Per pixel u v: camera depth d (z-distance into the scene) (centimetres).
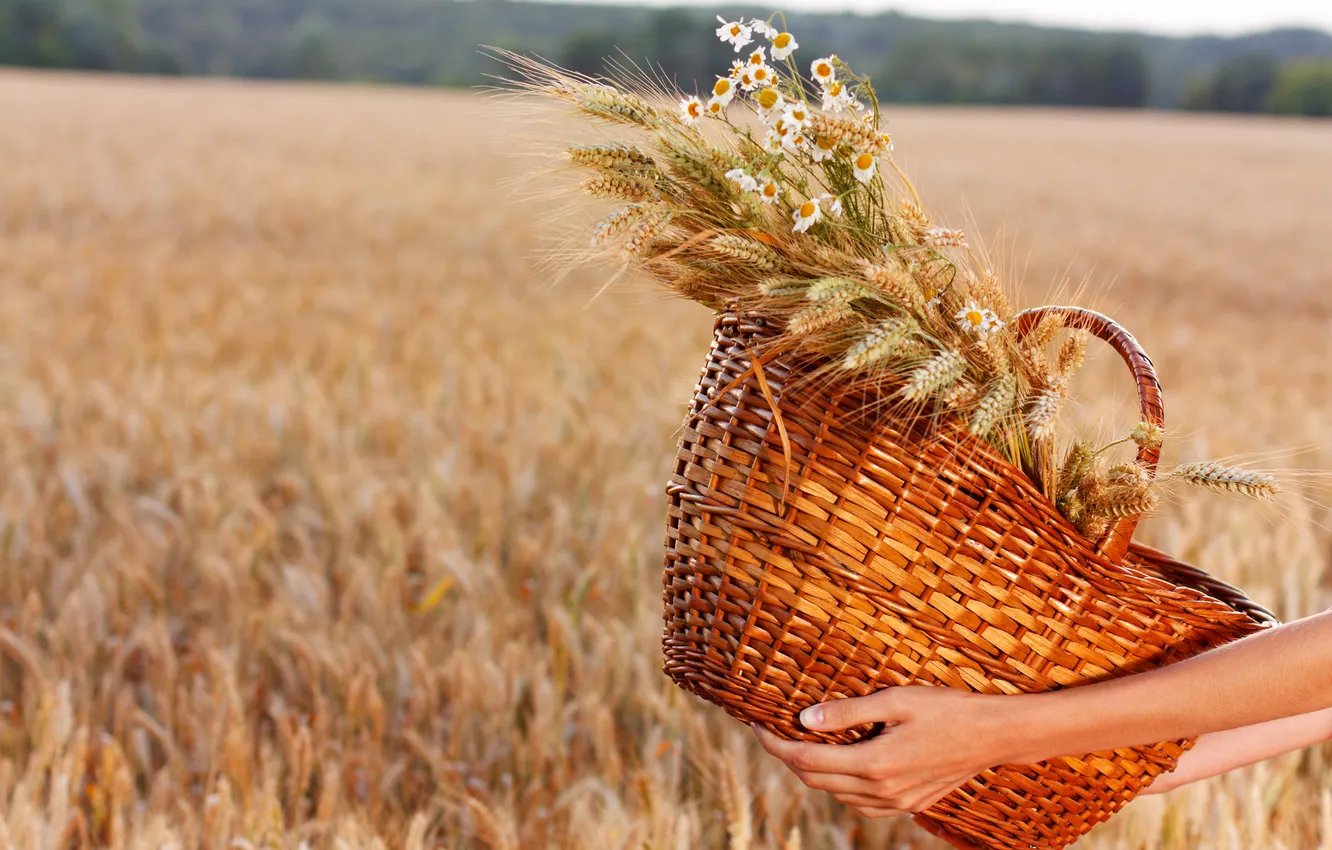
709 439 147
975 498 138
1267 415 628
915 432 137
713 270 142
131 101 3722
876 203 142
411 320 811
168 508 413
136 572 333
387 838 227
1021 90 9469
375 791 247
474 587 328
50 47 8888
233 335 720
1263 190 2498
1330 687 131
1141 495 138
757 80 135
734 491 142
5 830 202
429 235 1327
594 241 129
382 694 292
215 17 11138
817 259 137
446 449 477
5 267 997
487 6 12000
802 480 137
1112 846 233
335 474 435
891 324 129
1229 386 716
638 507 418
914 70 9488
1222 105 8919
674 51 7425
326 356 675
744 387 142
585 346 729
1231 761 178
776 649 143
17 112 2980
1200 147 3734
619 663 289
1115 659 144
